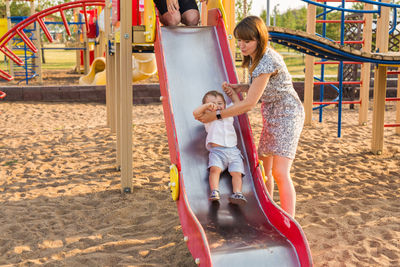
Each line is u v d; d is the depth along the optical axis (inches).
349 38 474.9
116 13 185.2
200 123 143.3
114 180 207.5
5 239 141.6
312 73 354.0
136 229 149.4
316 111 455.5
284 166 126.3
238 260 103.8
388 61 207.2
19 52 692.7
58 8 283.7
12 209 167.9
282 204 125.0
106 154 258.1
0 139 300.5
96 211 166.6
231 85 140.2
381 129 256.5
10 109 445.1
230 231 114.4
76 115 421.1
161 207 170.1
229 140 131.2
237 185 126.5
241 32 115.7
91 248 134.8
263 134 132.7
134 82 631.2
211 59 159.6
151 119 397.1
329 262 125.2
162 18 172.7
